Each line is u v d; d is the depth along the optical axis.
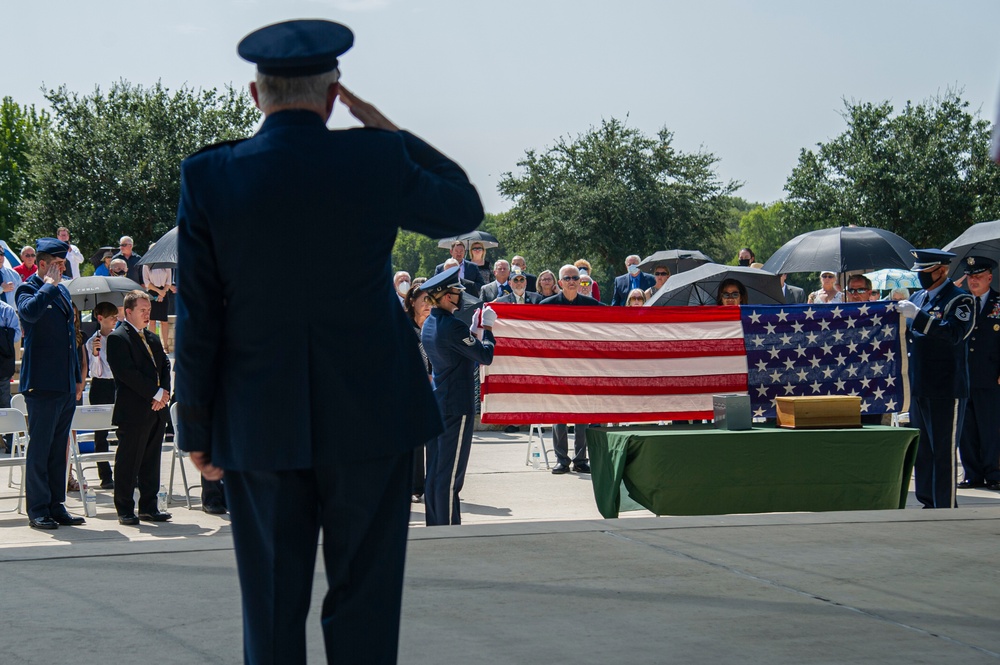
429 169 2.58
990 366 9.72
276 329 2.36
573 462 11.01
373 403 2.41
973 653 3.75
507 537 5.70
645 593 4.54
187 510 9.05
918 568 5.03
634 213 46.84
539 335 8.45
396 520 2.53
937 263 8.10
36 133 39.03
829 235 11.03
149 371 8.38
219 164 2.39
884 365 8.67
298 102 2.43
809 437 7.41
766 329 8.69
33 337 8.02
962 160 41.25
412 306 8.88
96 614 4.20
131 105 38.31
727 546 5.50
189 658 3.65
